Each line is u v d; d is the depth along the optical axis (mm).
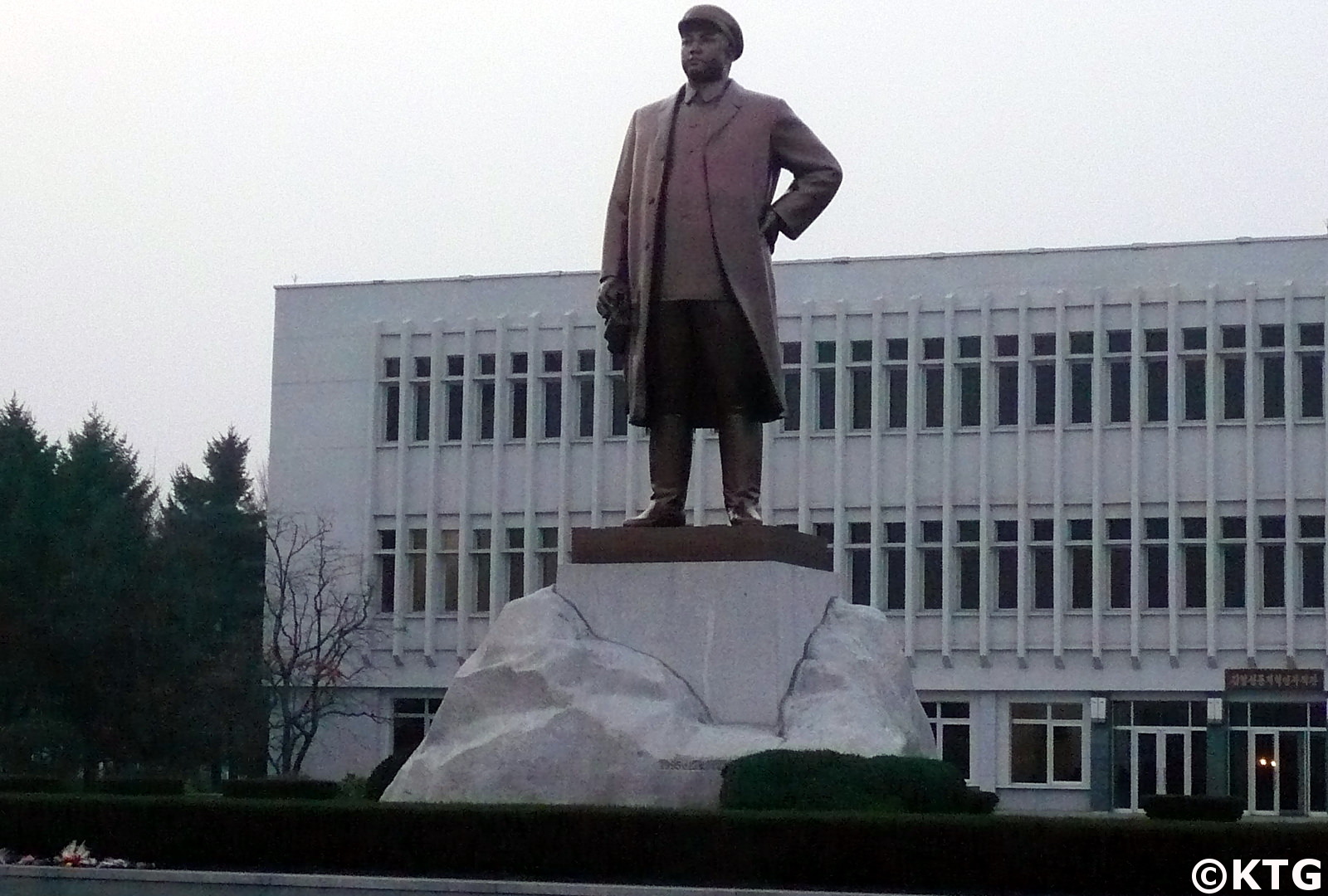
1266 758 55938
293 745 57562
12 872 18484
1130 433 57312
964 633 58375
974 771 58188
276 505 64312
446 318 63406
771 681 18844
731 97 19828
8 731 52875
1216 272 56875
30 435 59094
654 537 19500
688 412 19969
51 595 55031
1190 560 56906
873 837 16672
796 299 60094
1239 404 56688
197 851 18672
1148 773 57031
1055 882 16359
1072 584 57812
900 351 59562
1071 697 57719
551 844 17344
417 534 63625
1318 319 56125
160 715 55469
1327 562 55406
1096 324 57531
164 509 82062
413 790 19125
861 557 59438
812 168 19828
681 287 19547
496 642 19547
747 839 16891
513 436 62688
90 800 19188
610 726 18484
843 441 59438
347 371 64312
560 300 62375
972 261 58844
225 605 73875
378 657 62969
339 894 17266
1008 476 58281
